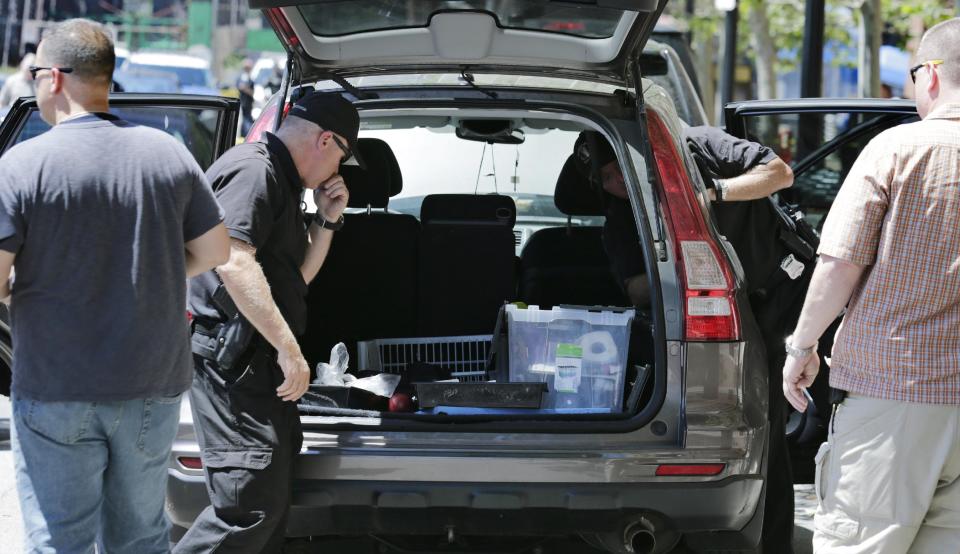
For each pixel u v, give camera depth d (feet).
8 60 253.24
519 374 36.35
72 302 28.14
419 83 36.09
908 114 44.24
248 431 31.55
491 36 34.50
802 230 41.09
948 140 28.91
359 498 32.55
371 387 37.22
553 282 45.78
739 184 38.60
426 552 35.58
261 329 30.68
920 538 30.78
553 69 35.99
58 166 27.84
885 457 29.71
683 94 73.97
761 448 33.47
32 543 28.96
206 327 32.09
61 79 28.68
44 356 28.22
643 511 32.45
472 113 35.63
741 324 33.30
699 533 34.04
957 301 29.12
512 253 43.19
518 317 36.63
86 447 28.91
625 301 45.73
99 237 28.17
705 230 33.47
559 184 46.09
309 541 41.32
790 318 40.01
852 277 29.53
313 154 32.45
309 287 43.27
